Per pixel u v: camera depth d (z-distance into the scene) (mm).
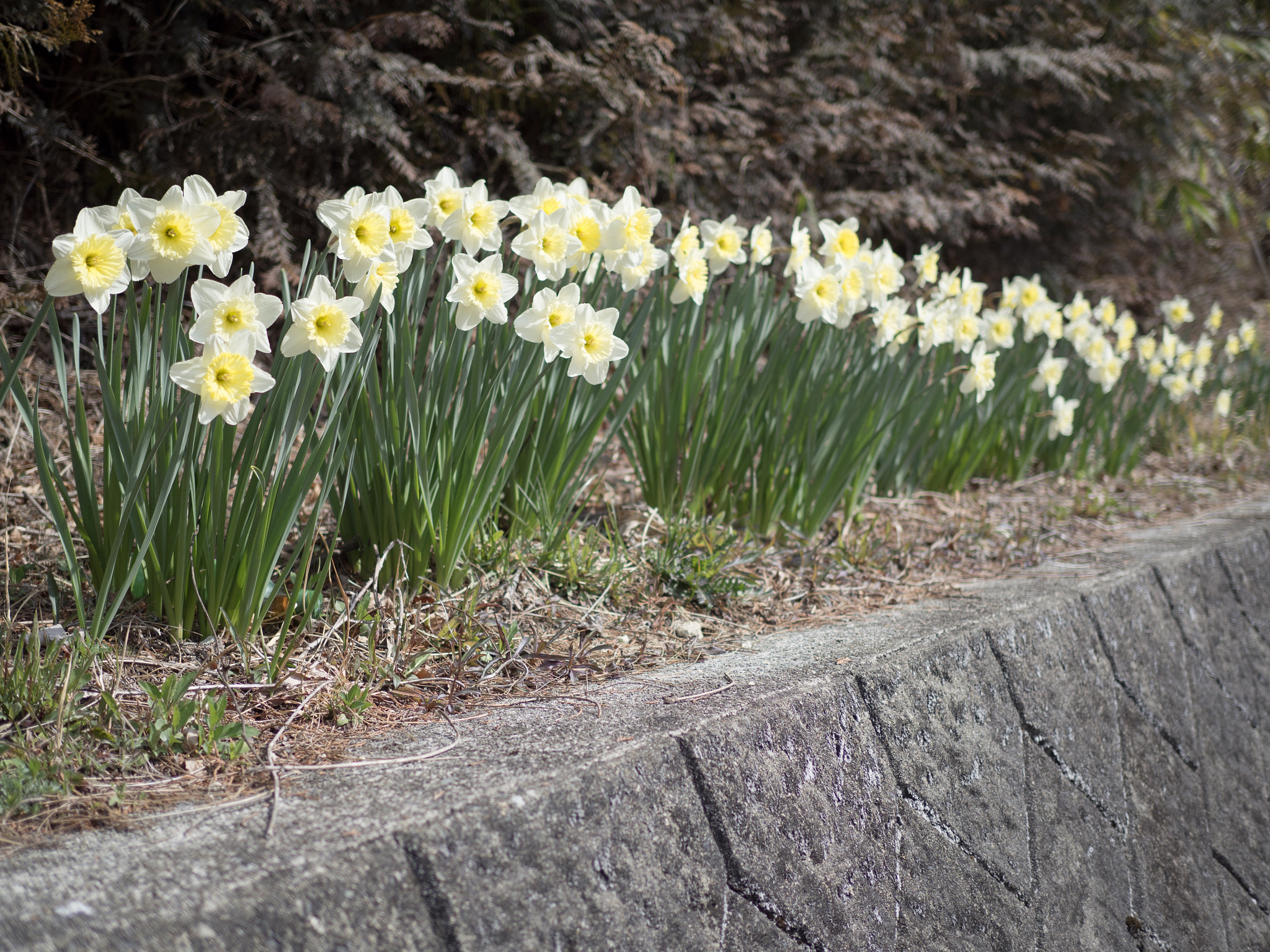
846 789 1540
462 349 1970
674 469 2795
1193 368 5320
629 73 4477
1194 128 7738
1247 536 3449
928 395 3445
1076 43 6895
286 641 1764
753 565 2633
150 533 1555
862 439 3004
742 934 1285
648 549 2502
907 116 5797
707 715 1432
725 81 5898
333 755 1343
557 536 2301
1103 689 2326
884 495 3500
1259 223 9648
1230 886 2441
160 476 1623
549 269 1973
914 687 1773
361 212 1659
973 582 2691
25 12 2988
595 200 2189
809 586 2559
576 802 1174
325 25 4074
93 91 3592
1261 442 5898
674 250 2490
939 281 3381
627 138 4742
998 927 1682
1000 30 6770
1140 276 7855
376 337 1730
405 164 3908
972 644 1975
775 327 2789
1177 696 2623
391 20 3744
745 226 5238
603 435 3660
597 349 1947
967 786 1781
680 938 1204
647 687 1649
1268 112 8609
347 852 976
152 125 3547
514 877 1078
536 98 4535
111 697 1367
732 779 1372
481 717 1532
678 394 2738
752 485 2895
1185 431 5840
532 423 2309
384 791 1162
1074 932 1856
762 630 2199
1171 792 2406
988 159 6297
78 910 851
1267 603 3367
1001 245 7254
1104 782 2178
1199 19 7598
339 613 1889
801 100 5707
